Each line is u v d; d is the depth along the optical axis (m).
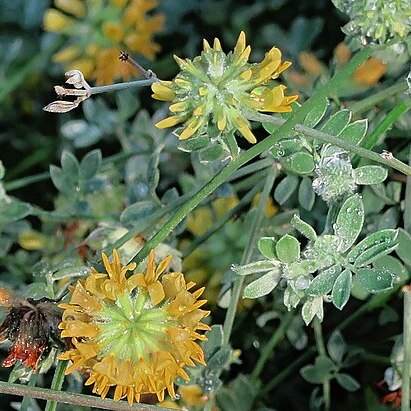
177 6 0.37
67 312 0.21
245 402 0.28
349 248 0.23
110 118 0.34
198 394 0.27
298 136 0.23
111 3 0.34
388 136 0.28
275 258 0.23
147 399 0.27
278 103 0.21
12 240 0.32
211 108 0.21
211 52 0.21
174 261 0.26
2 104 0.38
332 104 0.28
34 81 0.38
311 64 0.30
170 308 0.21
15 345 0.22
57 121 0.38
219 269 0.30
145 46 0.34
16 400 0.32
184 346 0.21
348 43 0.26
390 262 0.25
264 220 0.28
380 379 0.30
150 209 0.27
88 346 0.21
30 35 0.39
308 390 0.31
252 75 0.21
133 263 0.21
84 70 0.34
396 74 0.29
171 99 0.22
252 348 0.31
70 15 0.38
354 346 0.29
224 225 0.30
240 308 0.30
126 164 0.33
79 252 0.28
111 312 0.21
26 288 0.26
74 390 0.27
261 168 0.28
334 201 0.23
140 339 0.21
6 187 0.31
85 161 0.30
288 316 0.28
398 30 0.23
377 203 0.27
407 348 0.24
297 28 0.33
